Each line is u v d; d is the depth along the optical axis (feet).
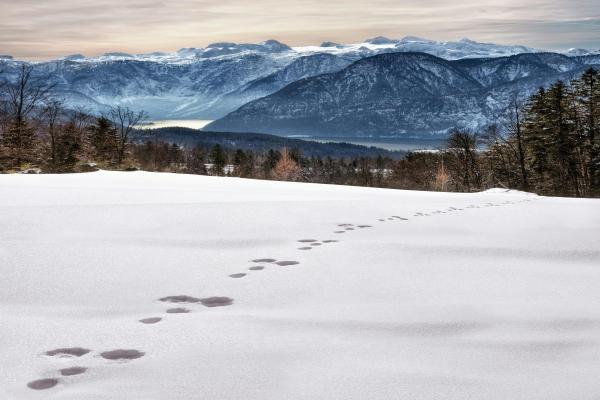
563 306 16.80
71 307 16.69
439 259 24.06
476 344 13.58
